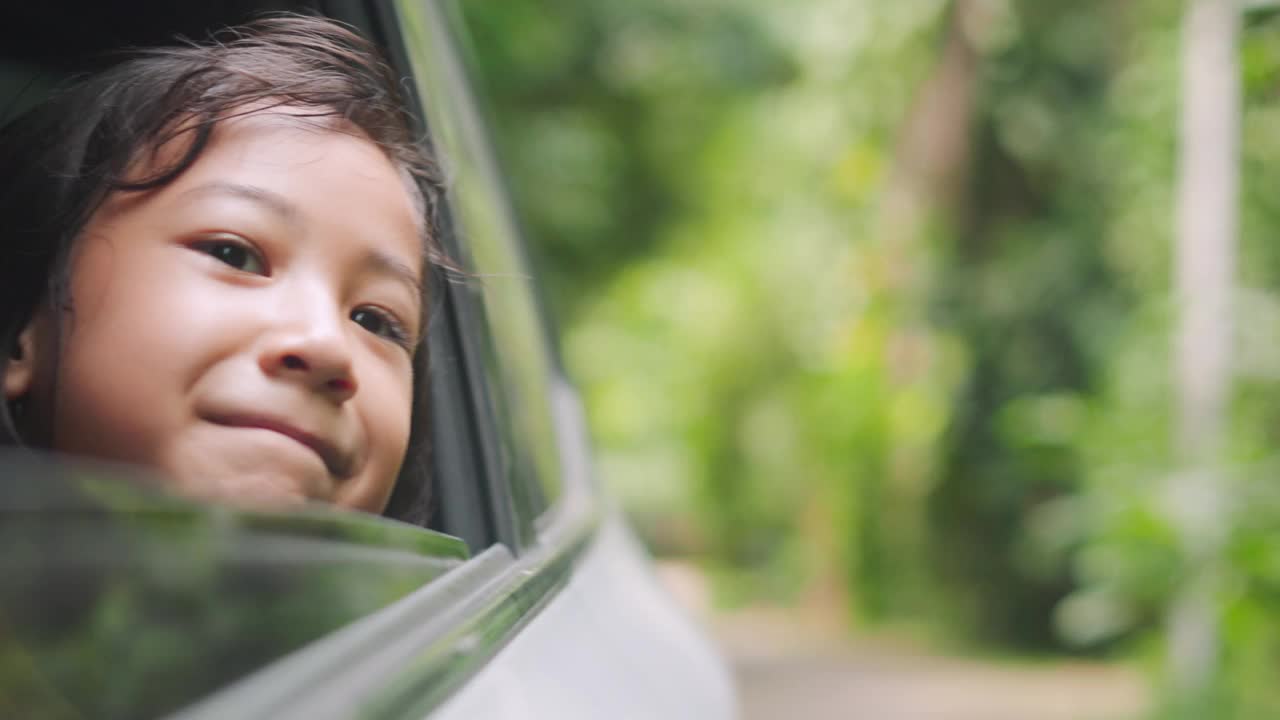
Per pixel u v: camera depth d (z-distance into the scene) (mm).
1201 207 9156
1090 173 15805
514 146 14875
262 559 600
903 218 17266
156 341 1103
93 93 1219
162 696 510
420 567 941
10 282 1184
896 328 17453
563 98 15719
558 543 1819
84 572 480
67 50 1683
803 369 22219
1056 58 16234
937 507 17516
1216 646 8781
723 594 24438
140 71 1236
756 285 23938
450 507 1456
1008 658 15734
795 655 15938
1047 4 15992
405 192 1298
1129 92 12812
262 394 1097
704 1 16516
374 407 1243
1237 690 8703
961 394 16969
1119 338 13367
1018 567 16766
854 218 18953
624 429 27781
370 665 696
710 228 21062
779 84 17453
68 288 1149
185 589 528
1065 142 16047
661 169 19016
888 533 17938
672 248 21094
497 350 1739
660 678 1840
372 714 640
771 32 16797
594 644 1603
